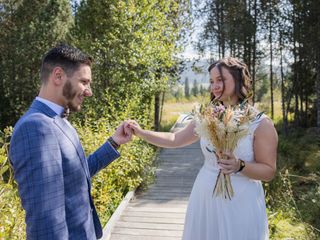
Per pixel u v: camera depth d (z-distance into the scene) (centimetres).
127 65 863
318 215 567
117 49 842
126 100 797
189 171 842
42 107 157
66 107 164
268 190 657
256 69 1750
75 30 948
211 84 228
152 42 874
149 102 1020
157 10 878
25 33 1339
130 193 614
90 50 848
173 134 262
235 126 199
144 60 863
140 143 723
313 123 1688
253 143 215
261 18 1567
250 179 223
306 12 1394
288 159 1008
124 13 849
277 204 599
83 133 596
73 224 156
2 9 1409
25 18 1415
